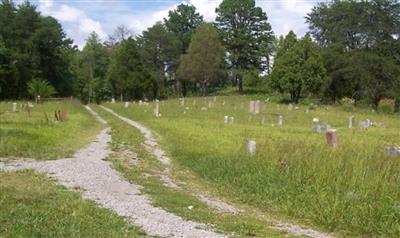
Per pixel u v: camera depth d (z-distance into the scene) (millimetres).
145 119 39281
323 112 50344
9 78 81250
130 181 14320
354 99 71688
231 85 109000
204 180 15164
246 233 9211
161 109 50656
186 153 19750
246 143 18203
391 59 72625
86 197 11555
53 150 19656
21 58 82938
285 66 70938
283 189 12312
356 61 71375
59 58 93250
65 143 22203
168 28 118688
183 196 12617
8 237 7789
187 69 92125
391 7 74500
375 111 58188
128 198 11898
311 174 12773
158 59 110500
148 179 14977
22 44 85188
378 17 74188
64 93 95688
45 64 90375
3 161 16594
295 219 10672
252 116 41406
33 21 87625
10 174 13906
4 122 29812
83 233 8336
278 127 31656
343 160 13156
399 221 9703
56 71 92750
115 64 94875
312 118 41344
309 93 76000
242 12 100438
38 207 9914
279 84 71500
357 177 11789
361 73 70375
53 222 8812
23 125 28250
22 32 85812
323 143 17469
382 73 71125
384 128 34062
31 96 77500
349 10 75688
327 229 9930
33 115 38000
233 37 100188
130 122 37656
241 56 101000
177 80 107188
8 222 8625
